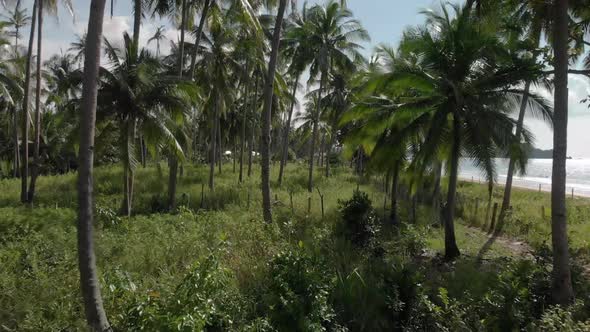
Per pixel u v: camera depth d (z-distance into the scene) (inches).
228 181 1039.0
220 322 215.3
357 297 267.0
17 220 434.6
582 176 3125.0
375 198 832.9
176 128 659.4
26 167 712.4
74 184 878.4
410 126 509.4
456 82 471.8
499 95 463.8
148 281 278.5
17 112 1096.2
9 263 294.4
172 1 713.6
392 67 486.6
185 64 896.9
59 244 347.6
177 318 187.6
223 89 946.1
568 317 250.1
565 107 335.6
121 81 582.2
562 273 318.7
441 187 747.4
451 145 502.3
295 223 489.1
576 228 622.5
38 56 719.7
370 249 422.6
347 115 578.2
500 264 414.3
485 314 264.4
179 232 414.6
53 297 244.8
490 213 746.8
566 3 336.2
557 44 338.3
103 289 248.2
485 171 459.2
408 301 264.5
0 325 210.1
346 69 1023.0
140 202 736.3
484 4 431.2
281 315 225.6
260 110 1525.6
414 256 470.6
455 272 366.9
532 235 572.4
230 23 812.0
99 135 661.9
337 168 1705.2
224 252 316.2
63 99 769.6
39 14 711.7
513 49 465.1
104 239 363.9
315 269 256.4
